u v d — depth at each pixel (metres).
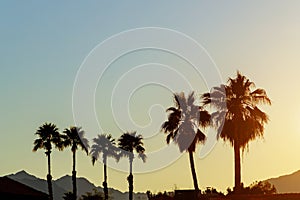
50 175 83.62
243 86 47.22
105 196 89.75
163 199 56.44
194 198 51.50
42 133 83.25
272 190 53.69
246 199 38.94
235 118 46.75
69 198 88.38
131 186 84.12
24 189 57.84
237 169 46.31
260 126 46.88
